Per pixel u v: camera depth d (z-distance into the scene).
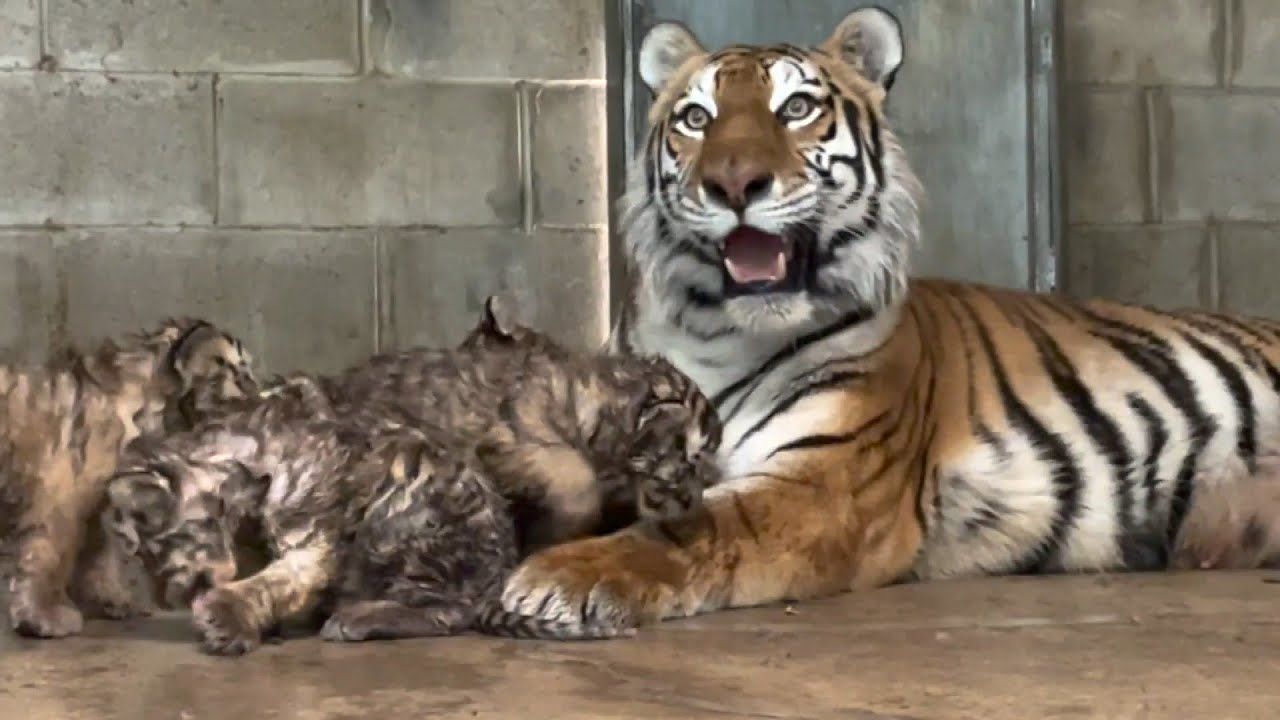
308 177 5.50
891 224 4.87
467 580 4.50
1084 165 5.78
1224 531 5.01
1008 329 5.01
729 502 4.68
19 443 4.49
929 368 4.92
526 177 5.58
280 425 4.47
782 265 4.79
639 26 5.51
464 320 5.57
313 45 5.50
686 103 4.86
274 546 4.46
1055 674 4.14
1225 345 5.05
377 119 5.53
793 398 4.81
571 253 5.60
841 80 4.89
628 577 4.52
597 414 4.66
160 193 5.46
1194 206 5.83
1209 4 5.82
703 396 4.69
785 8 5.54
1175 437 5.00
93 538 4.56
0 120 5.41
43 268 5.43
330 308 5.52
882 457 4.80
